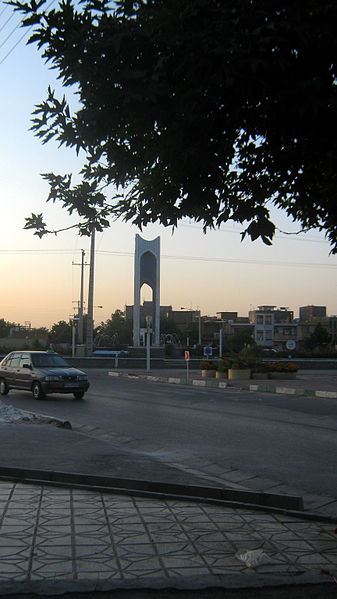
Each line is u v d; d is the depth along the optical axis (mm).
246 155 4594
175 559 4785
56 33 4184
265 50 3740
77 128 4492
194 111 4086
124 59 4094
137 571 4520
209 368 30875
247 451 10547
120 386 25250
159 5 4117
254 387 23359
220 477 8578
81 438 10422
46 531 5391
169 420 14531
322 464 9422
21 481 7445
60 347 64875
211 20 3914
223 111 4219
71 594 4141
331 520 6008
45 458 8594
